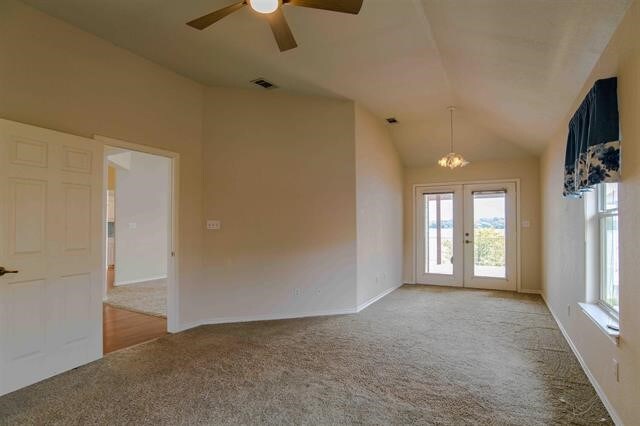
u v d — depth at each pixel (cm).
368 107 501
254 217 441
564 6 195
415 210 693
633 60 179
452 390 254
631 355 190
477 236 645
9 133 255
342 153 472
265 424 212
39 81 279
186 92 407
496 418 218
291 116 458
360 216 488
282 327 406
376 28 300
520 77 313
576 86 276
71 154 295
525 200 607
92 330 308
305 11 275
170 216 392
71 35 301
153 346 345
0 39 258
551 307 471
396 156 651
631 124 185
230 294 430
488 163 635
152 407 232
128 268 704
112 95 332
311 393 250
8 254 253
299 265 454
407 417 219
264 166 446
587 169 221
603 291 287
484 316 450
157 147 373
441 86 427
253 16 285
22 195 262
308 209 459
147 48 340
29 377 263
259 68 380
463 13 249
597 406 232
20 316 259
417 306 503
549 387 258
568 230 359
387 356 318
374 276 538
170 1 267
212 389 256
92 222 310
